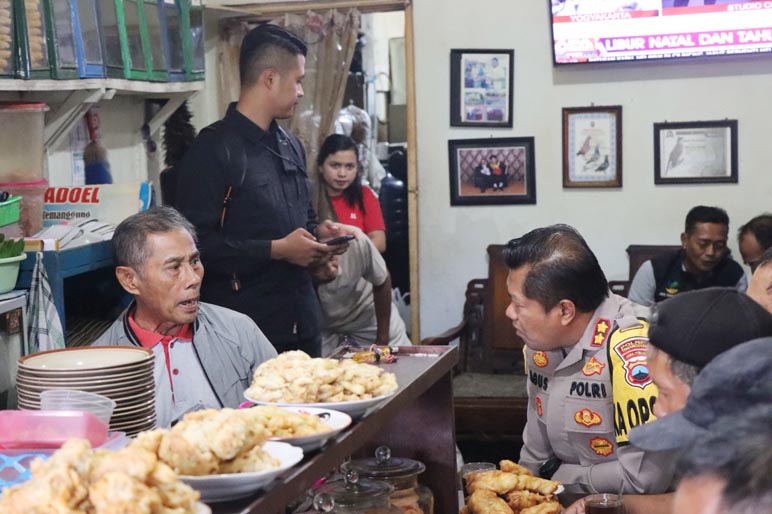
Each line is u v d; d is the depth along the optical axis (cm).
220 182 315
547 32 470
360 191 461
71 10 289
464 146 481
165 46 351
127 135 395
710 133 463
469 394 428
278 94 320
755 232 424
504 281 473
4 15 268
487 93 477
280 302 324
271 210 321
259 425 128
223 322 249
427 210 488
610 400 219
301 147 345
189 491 108
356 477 185
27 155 278
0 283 229
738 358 104
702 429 104
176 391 239
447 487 217
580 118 471
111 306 300
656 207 471
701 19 450
